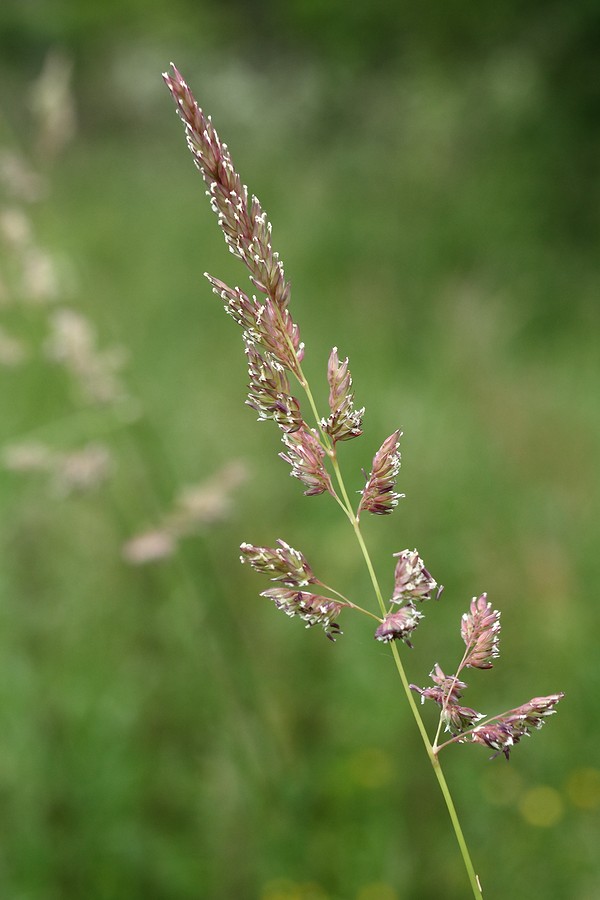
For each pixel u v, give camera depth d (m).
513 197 12.73
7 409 5.80
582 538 5.62
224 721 3.96
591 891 3.52
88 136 19.73
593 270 11.71
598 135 13.21
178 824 3.75
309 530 5.48
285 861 3.53
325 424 1.34
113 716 3.78
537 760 4.05
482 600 1.39
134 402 4.03
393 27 16.08
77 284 4.09
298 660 4.42
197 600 4.13
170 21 22.39
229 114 19.20
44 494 4.63
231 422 6.80
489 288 11.26
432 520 5.62
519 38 14.55
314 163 15.38
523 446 6.89
